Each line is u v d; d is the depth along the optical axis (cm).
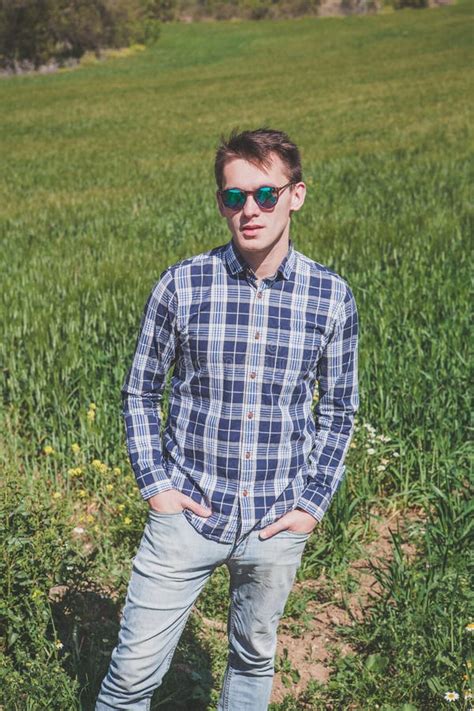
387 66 5197
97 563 409
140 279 844
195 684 336
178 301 247
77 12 6831
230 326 244
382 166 1739
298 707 325
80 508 477
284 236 246
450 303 702
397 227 1085
